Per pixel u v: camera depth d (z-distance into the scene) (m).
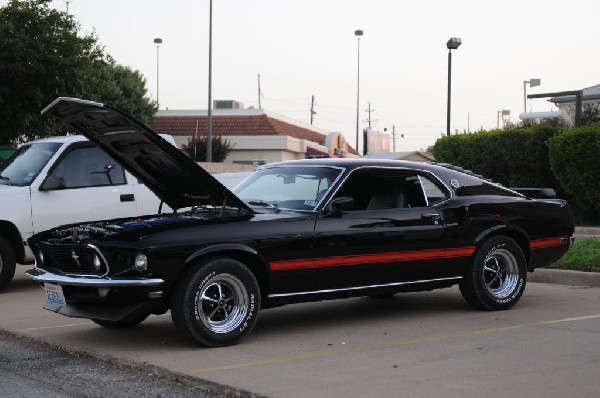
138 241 6.33
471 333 7.12
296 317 8.16
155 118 53.72
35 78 24.55
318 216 7.15
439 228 7.83
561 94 22.12
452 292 9.84
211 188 7.05
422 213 7.77
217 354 6.36
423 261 7.75
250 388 5.23
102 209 10.63
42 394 5.29
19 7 24.62
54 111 7.06
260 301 6.90
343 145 57.47
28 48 24.14
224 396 5.21
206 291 6.60
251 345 6.72
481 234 8.12
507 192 8.64
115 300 6.40
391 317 8.09
